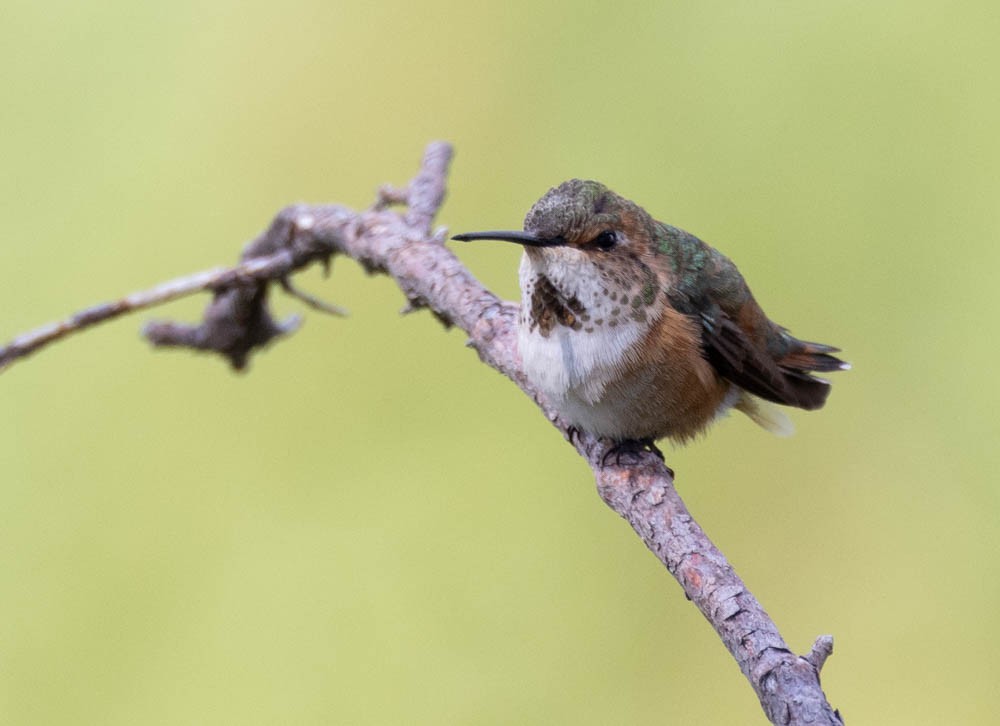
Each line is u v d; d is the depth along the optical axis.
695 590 5.73
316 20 13.05
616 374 6.98
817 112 12.51
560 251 6.96
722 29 12.87
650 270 7.16
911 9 12.79
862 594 11.05
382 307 12.05
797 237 12.06
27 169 12.49
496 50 12.84
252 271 8.51
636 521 6.36
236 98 12.88
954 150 12.19
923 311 11.70
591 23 12.85
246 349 9.68
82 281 12.10
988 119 12.25
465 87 12.76
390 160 12.67
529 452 11.53
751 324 7.83
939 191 12.08
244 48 13.06
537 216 7.00
